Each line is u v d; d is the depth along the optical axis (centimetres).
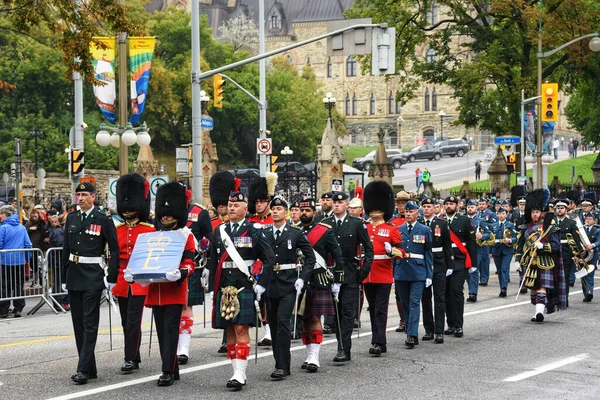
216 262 1420
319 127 12506
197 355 1705
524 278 2212
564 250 2584
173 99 10988
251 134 12312
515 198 3052
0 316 2409
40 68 9731
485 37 6078
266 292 1468
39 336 2003
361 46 3005
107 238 1473
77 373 1432
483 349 1775
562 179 9994
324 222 1681
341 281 1581
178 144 11556
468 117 6212
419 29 6269
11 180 6862
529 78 5691
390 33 2997
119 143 2967
